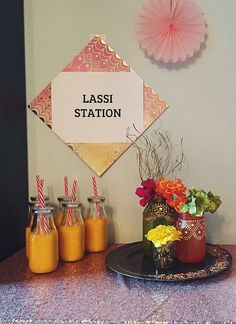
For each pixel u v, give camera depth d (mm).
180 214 1170
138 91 1363
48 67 1372
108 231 1415
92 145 1388
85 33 1358
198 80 1352
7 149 1235
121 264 1149
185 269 1105
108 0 1345
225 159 1370
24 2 1354
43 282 1055
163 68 1353
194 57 1342
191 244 1146
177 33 1281
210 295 963
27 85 1383
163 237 1088
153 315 863
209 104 1357
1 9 1186
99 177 1399
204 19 1296
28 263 1201
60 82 1372
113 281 1058
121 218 1408
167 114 1366
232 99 1352
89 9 1351
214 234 1392
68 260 1211
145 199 1204
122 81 1363
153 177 1375
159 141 1373
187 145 1372
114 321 841
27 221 1382
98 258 1255
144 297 955
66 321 844
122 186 1397
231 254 1271
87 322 842
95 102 1372
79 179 1404
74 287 1020
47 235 1114
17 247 1323
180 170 1377
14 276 1099
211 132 1365
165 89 1359
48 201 1329
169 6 1277
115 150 1384
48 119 1386
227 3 1324
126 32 1349
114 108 1372
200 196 1138
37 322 847
